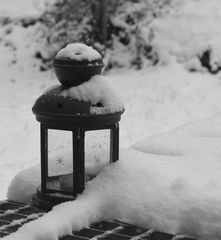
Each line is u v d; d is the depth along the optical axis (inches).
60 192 53.9
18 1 225.1
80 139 52.4
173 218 50.7
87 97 52.0
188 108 154.0
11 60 204.4
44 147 53.4
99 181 53.7
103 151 55.1
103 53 194.7
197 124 67.6
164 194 51.6
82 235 50.3
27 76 194.7
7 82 190.1
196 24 187.3
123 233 50.6
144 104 157.6
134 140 132.5
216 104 155.9
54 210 51.7
